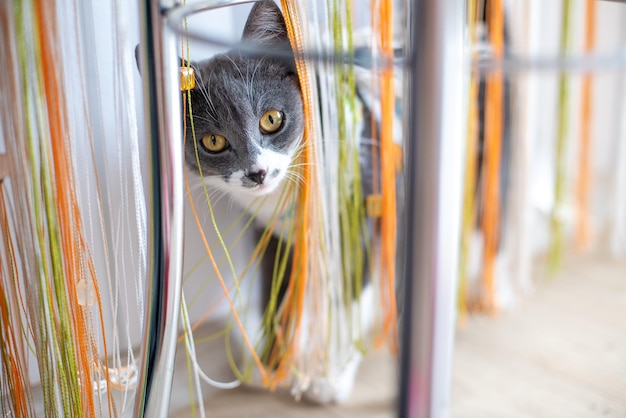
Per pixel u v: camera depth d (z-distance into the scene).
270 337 0.85
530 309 1.36
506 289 1.40
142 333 0.63
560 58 0.69
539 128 1.55
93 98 0.67
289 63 0.71
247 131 0.73
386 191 0.84
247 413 0.90
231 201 0.77
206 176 0.75
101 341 0.72
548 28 1.40
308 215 0.78
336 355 0.92
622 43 1.56
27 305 0.67
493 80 1.22
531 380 1.07
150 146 0.56
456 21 0.46
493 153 1.27
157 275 0.59
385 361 1.13
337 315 0.89
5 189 0.65
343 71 0.76
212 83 0.71
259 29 0.68
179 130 0.56
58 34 0.58
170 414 0.82
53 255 0.63
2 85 0.58
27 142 0.59
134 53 0.67
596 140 1.67
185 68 0.66
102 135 0.68
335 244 0.83
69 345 0.66
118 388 0.72
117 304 0.70
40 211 0.62
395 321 0.88
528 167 1.37
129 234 0.70
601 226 1.70
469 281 1.36
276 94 0.74
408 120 0.51
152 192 0.57
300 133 0.75
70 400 0.67
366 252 0.91
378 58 0.67
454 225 0.49
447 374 0.52
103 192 0.70
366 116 0.84
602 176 1.71
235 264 0.79
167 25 0.53
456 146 0.48
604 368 1.11
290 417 0.93
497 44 1.09
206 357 0.81
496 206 1.32
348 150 0.81
